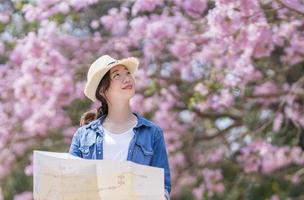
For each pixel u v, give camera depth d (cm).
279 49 1038
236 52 909
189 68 1008
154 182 438
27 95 988
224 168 1237
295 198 1229
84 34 1120
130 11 1037
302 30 955
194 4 941
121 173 433
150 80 1016
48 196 442
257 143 1066
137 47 1039
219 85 984
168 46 1004
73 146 493
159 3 951
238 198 1235
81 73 1020
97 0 1000
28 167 1105
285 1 859
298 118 1032
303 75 1129
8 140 1059
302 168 1210
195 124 1085
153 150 482
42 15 1001
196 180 1144
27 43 985
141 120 488
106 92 495
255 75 1005
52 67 989
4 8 1180
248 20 859
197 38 971
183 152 1089
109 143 481
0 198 1148
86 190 436
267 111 1124
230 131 1157
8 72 1045
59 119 1038
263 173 1134
